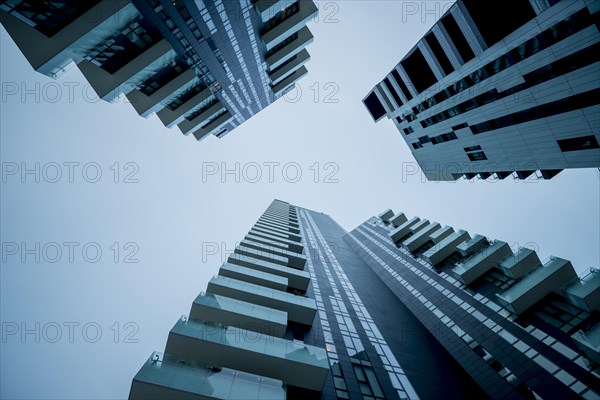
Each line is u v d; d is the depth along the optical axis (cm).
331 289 3709
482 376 2458
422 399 2105
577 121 2264
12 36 1681
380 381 2138
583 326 2233
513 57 2484
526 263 3055
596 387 1850
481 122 3195
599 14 1816
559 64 2195
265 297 2367
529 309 2686
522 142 2869
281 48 3641
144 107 2741
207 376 1440
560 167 2705
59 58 1805
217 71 3166
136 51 2145
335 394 1816
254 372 1677
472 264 3553
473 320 3039
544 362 2198
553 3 1997
